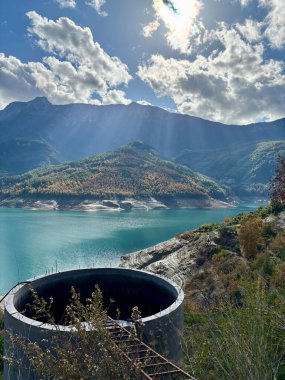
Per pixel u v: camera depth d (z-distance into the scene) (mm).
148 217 168875
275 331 3971
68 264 71062
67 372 2383
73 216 170000
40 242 95938
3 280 60625
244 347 3227
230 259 27078
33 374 3422
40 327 3547
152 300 5645
